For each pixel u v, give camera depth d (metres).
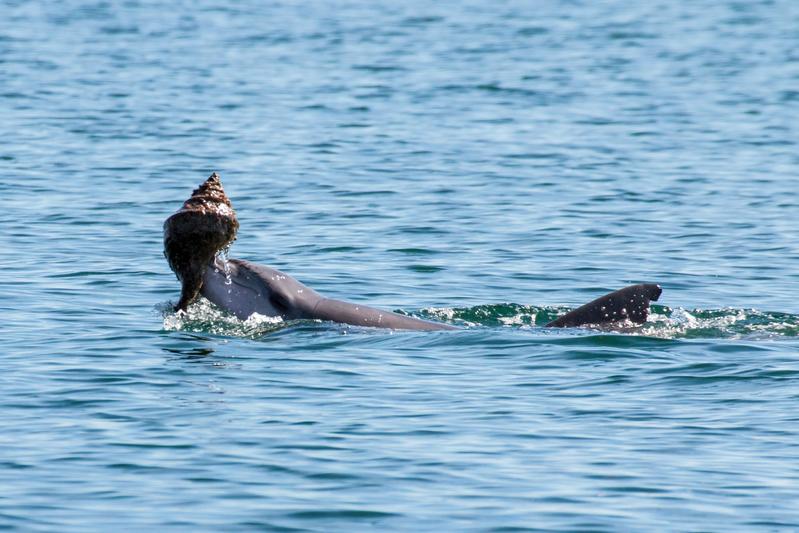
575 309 60.66
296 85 168.38
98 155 116.19
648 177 109.31
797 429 45.81
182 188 102.00
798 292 70.50
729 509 39.00
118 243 81.62
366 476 41.53
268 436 45.12
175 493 40.06
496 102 156.38
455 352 55.97
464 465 42.50
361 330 58.66
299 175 108.69
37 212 91.19
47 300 65.88
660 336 58.31
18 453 43.22
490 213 93.62
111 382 51.22
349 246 82.12
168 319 59.59
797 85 173.38
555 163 116.12
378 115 145.00
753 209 95.56
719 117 146.38
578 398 49.66
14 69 176.38
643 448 44.09
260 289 59.34
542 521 38.12
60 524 37.62
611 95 163.75
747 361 54.44
